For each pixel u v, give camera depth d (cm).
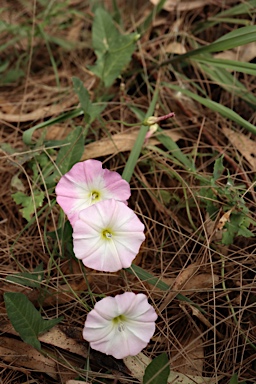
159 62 40
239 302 33
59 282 33
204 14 42
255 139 38
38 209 35
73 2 46
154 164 37
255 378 32
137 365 31
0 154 37
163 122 39
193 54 37
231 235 33
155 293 33
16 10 46
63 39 44
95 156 36
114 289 33
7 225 36
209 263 33
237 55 40
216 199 34
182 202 36
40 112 39
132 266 33
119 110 39
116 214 30
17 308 30
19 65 43
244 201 34
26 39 44
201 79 40
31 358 31
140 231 30
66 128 38
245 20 40
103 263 30
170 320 33
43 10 46
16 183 35
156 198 36
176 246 35
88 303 33
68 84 42
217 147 37
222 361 32
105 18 40
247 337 32
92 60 43
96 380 31
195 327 33
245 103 39
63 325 32
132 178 37
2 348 31
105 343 29
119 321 30
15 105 40
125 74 40
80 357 31
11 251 34
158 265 34
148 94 40
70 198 31
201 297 33
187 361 32
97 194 32
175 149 36
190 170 36
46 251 35
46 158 36
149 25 41
